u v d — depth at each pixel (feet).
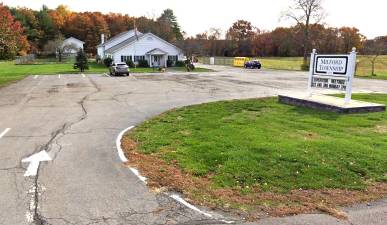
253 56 296.51
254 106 47.57
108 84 85.30
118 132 33.45
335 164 22.98
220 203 17.89
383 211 17.21
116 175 21.83
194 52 237.04
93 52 324.19
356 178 21.01
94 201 18.21
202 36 294.25
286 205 17.66
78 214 16.83
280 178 20.74
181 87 78.54
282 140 28.53
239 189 19.39
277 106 47.60
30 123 37.63
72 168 23.09
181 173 21.81
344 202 18.10
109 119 40.22
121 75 116.78
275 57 286.87
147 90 71.87
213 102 52.39
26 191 19.38
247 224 15.92
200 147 26.53
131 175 21.79
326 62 47.47
